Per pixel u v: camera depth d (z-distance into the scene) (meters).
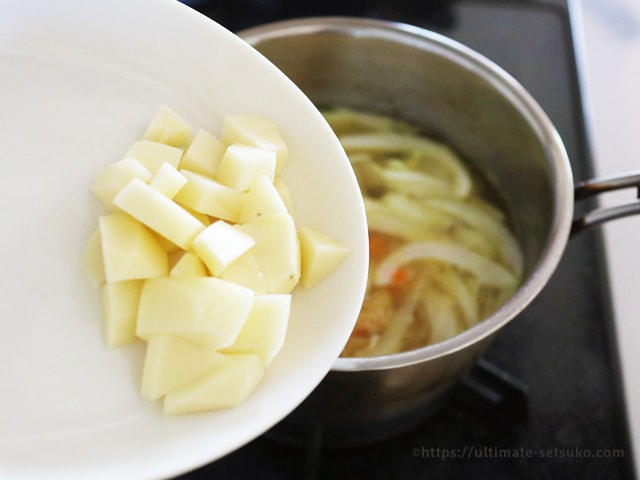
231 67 0.33
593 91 0.58
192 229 0.30
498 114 0.46
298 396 0.28
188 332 0.28
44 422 0.28
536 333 0.48
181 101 0.33
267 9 0.60
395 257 0.49
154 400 0.29
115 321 0.29
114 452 0.27
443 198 0.53
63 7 0.31
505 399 0.45
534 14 0.64
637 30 0.62
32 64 0.31
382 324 0.46
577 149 0.56
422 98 0.52
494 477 0.43
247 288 0.29
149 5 0.32
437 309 0.47
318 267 0.31
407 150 0.55
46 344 0.29
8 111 0.30
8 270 0.29
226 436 0.27
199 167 0.32
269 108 0.34
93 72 0.32
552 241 0.36
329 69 0.50
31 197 0.30
